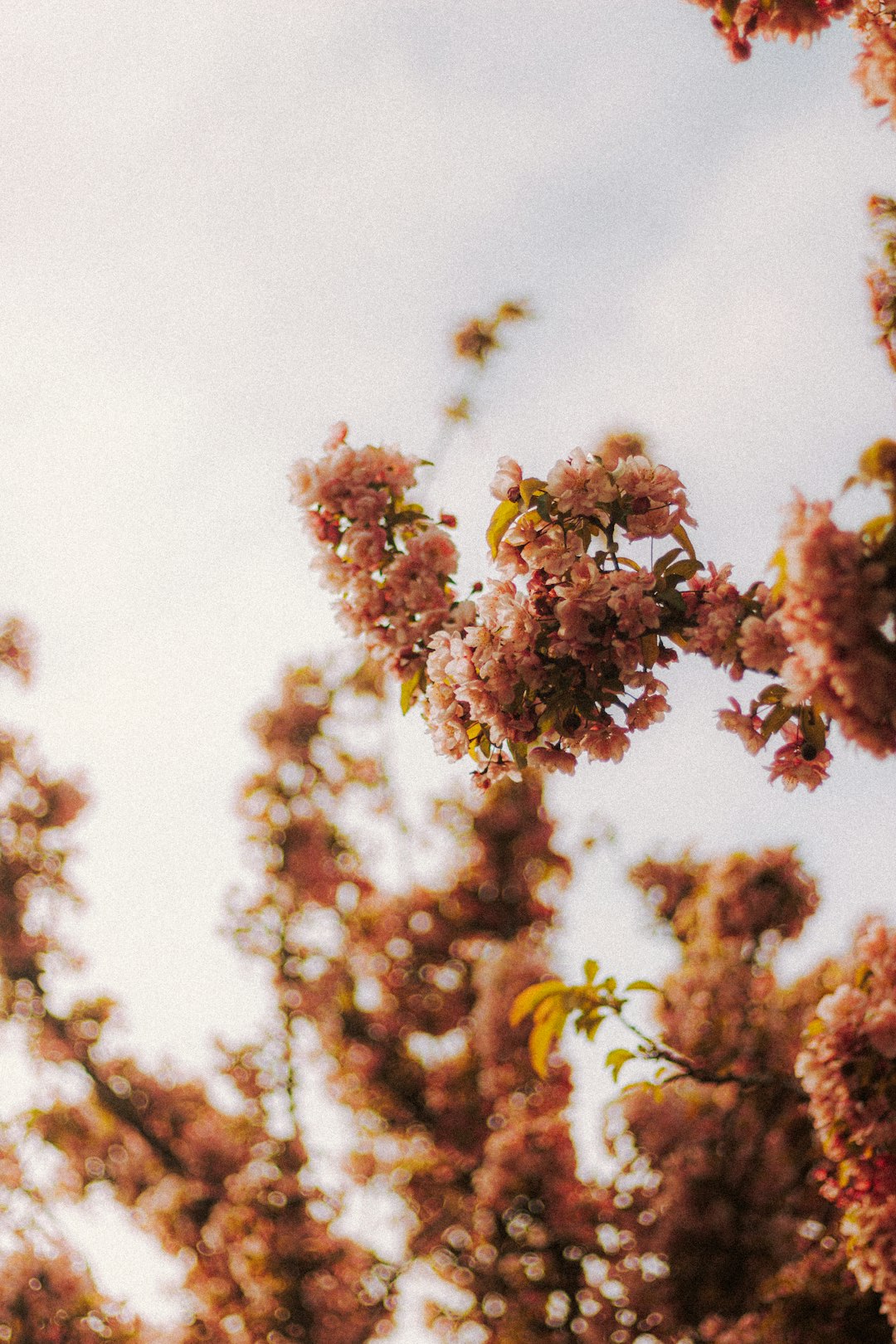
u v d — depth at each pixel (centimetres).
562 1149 1045
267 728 1321
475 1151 1193
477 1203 1083
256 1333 1127
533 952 1252
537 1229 1029
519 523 342
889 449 235
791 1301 630
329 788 1322
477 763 365
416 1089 1242
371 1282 1150
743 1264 836
